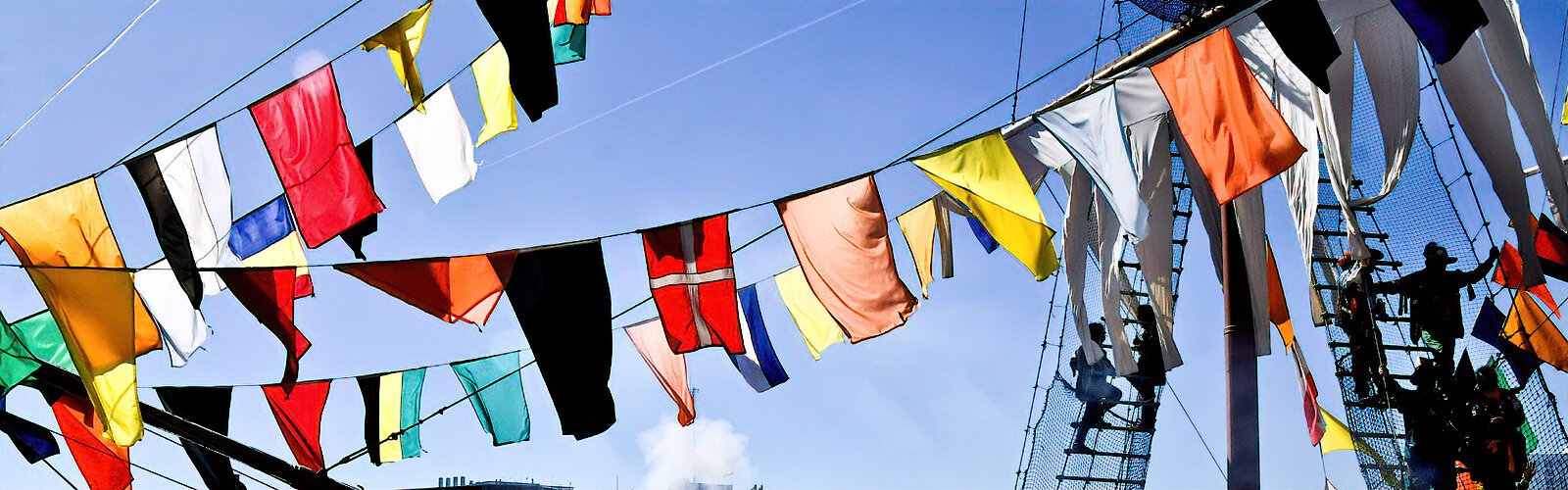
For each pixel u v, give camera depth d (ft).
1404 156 29.07
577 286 26.17
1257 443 30.30
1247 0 30.71
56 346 32.42
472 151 28.14
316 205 26.45
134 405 24.30
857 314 26.58
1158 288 33.35
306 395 31.86
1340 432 36.04
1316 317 34.73
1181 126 24.34
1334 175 30.25
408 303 25.25
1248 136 23.52
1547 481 29.89
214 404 32.12
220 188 27.40
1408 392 31.42
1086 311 34.81
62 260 26.35
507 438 32.17
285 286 25.23
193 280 27.04
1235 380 30.78
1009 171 25.46
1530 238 28.09
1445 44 22.98
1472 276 31.76
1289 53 23.66
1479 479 30.40
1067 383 36.42
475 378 32.53
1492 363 31.42
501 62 28.48
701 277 26.99
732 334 26.84
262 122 26.84
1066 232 34.40
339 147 26.71
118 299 24.57
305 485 31.63
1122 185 25.03
